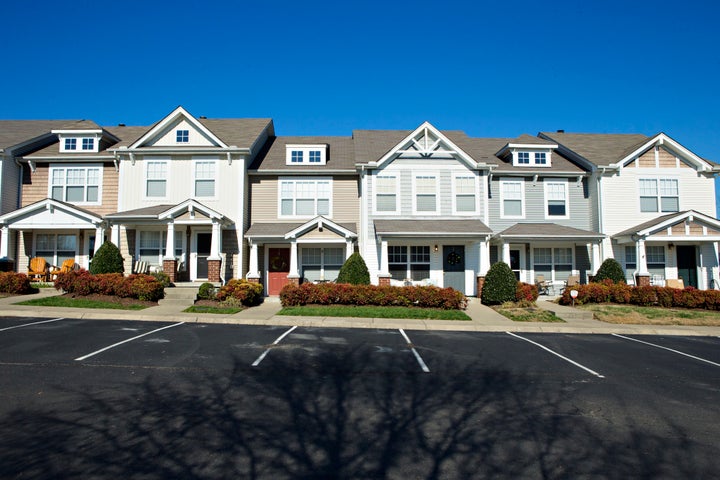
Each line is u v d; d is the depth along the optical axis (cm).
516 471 446
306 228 1847
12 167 1975
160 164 1961
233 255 1914
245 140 2044
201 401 620
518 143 2161
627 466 464
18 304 1386
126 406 592
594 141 2375
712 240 1953
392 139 2297
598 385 755
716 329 1355
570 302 1720
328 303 1573
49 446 470
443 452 484
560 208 2112
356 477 424
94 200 2005
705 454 497
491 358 927
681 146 2073
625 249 2067
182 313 1355
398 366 841
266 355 891
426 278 1981
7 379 691
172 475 417
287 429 533
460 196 1980
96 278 1541
